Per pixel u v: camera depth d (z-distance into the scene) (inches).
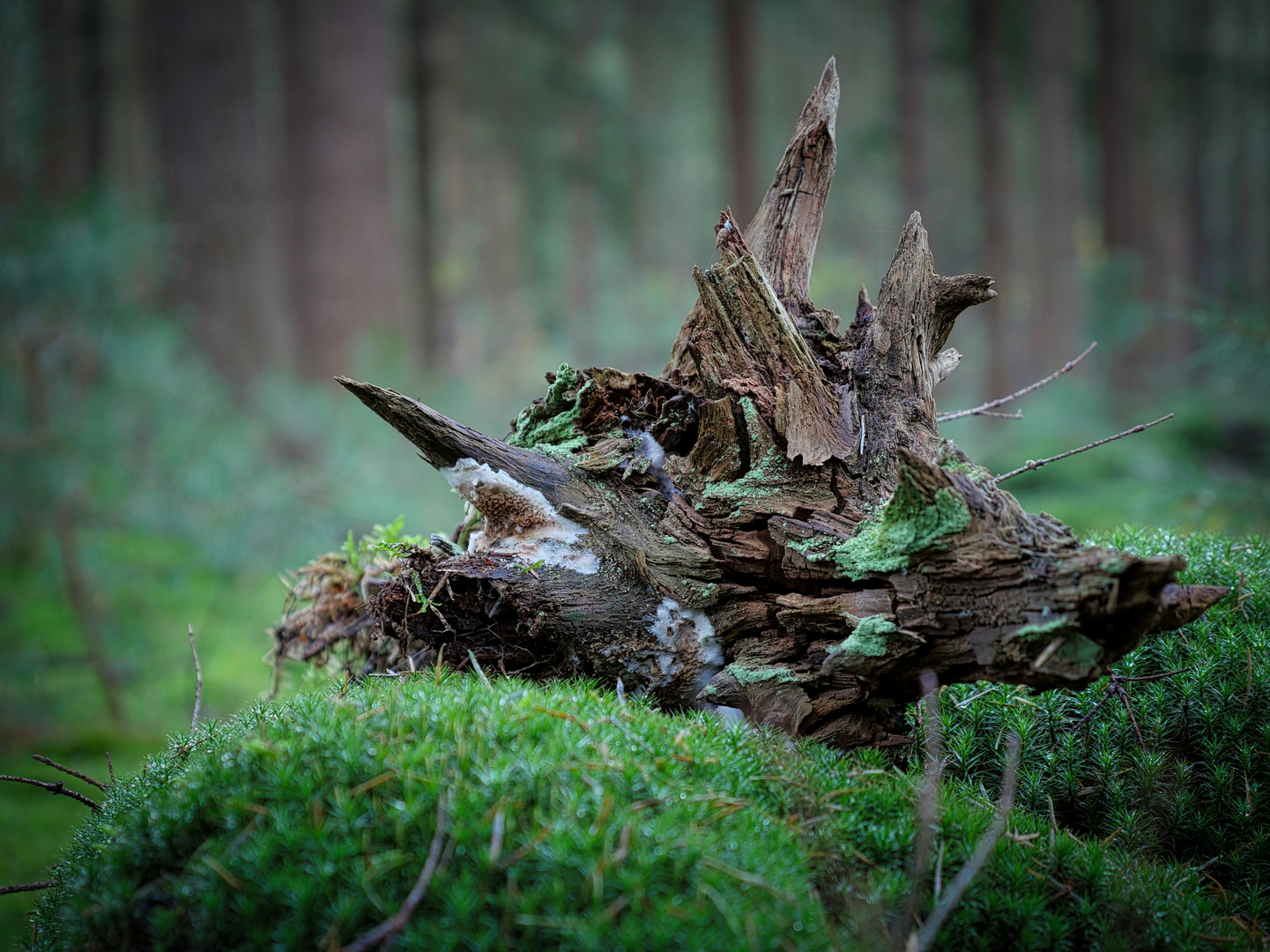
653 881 46.4
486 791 50.3
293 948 45.3
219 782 53.6
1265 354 152.9
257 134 348.8
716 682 71.8
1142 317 438.3
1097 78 566.9
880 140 525.3
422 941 44.3
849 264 523.8
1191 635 84.4
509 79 706.8
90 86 414.0
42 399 217.5
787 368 73.8
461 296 888.9
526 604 70.1
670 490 74.9
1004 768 75.5
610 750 55.7
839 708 68.4
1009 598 58.7
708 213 979.3
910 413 75.2
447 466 74.4
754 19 508.7
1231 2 864.3
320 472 235.0
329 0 349.4
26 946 58.5
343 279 351.9
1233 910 66.4
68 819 158.1
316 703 61.9
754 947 43.9
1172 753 78.3
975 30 494.9
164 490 221.8
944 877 55.8
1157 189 825.5
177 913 48.1
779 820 55.4
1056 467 310.8
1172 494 155.3
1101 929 55.7
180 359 262.8
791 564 68.6
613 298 666.2
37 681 205.2
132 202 222.8
